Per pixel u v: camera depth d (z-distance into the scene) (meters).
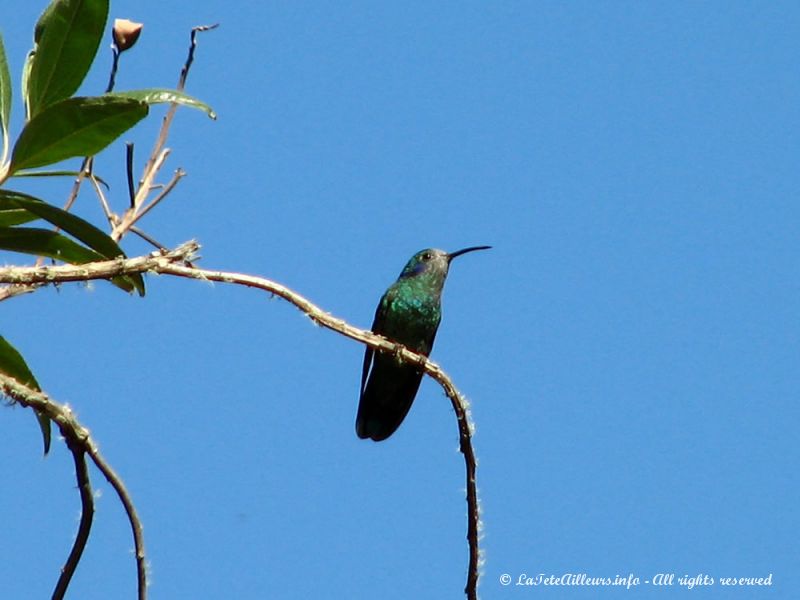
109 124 5.71
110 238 6.23
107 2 5.90
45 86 5.95
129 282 6.46
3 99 6.00
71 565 5.41
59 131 5.70
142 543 5.54
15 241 6.39
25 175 6.03
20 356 6.26
